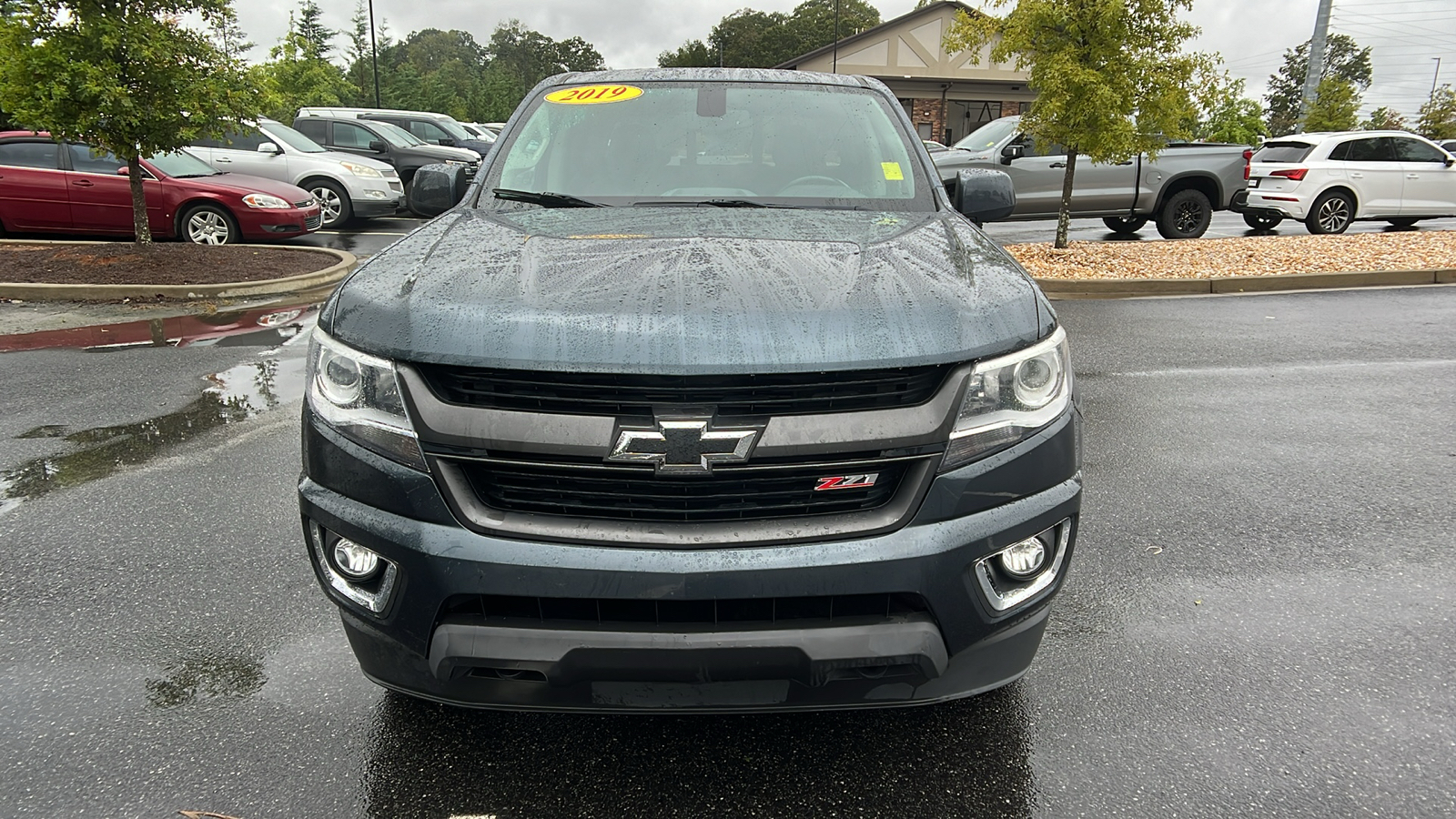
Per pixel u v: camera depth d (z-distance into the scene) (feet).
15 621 9.64
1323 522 12.48
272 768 7.38
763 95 11.36
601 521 6.09
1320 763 7.49
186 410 17.13
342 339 6.59
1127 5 32.63
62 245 34.19
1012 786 7.21
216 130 31.42
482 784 7.21
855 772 7.37
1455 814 6.87
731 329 6.08
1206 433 16.38
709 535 6.01
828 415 6.03
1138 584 10.69
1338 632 9.61
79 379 19.33
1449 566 11.16
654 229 8.38
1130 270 34.24
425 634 6.27
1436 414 17.53
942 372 6.24
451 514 6.14
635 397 5.98
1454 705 8.29
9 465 14.24
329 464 6.53
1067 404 6.87
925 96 139.33
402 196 49.37
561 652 6.06
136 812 6.87
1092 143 34.01
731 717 8.08
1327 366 21.33
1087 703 8.34
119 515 12.37
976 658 6.66
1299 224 57.21
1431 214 49.26
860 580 6.06
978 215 10.82
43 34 28.40
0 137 37.37
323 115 53.36
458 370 6.11
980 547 6.31
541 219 8.93
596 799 7.06
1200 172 44.06
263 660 8.96
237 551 11.34
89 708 8.16
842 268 7.06
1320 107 127.03
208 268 31.65
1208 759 7.55
